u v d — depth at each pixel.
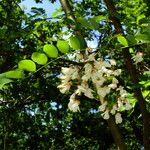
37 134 12.31
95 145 14.32
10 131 10.05
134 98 4.54
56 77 10.28
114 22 3.89
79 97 3.43
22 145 12.12
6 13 9.31
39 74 9.17
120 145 4.34
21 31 4.86
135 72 4.42
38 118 12.12
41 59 2.73
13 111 9.86
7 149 10.40
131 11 5.62
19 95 9.98
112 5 4.09
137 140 14.25
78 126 13.39
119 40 2.99
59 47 2.78
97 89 3.29
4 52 6.09
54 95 10.47
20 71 2.66
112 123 4.34
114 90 3.44
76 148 14.32
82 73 3.30
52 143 13.11
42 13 4.73
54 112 11.95
